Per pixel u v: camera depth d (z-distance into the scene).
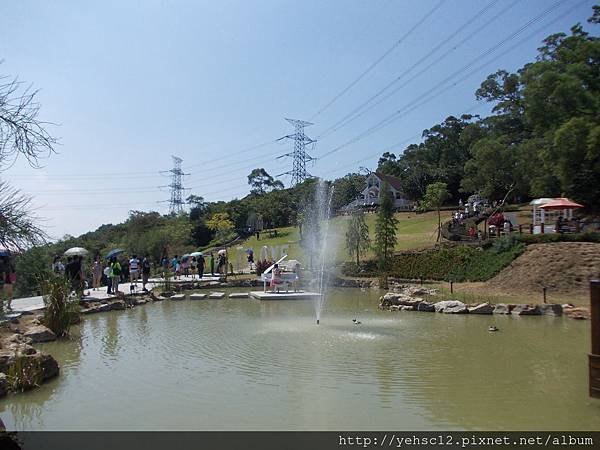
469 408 7.63
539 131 45.34
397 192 83.25
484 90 61.50
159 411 7.68
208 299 24.88
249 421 7.19
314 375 9.59
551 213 36.50
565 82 39.19
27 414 7.72
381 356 11.16
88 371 10.23
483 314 17.84
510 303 19.61
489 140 55.06
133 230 63.06
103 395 8.56
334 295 25.70
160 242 53.50
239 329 15.02
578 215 34.78
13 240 7.27
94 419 7.42
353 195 89.31
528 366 10.19
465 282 26.92
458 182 80.62
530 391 8.46
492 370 9.88
